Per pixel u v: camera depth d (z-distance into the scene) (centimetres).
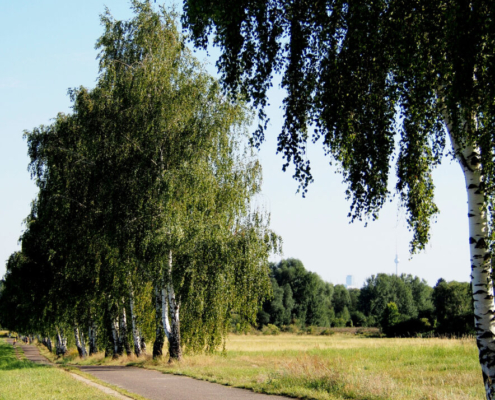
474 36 693
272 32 903
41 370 2375
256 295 2358
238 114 2419
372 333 9206
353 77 873
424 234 1051
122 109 2403
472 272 853
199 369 2139
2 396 1348
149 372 2152
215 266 2253
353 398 1194
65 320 3812
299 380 1455
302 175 945
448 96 752
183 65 2441
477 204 850
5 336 14312
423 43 809
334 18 866
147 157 2302
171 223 2206
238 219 2397
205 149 2303
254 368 2194
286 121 933
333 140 964
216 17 859
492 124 752
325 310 12038
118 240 2319
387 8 812
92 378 1867
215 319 2286
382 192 927
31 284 3488
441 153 991
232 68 938
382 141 885
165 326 2491
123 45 2541
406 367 2139
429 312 7906
